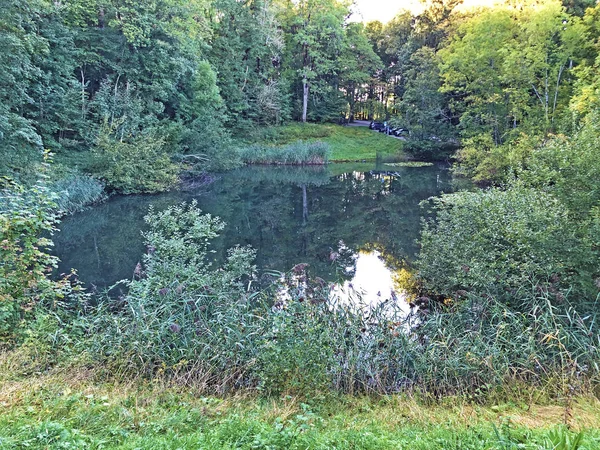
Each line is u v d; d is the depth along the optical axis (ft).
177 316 16.55
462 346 15.72
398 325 16.88
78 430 8.98
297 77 140.77
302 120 140.05
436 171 90.53
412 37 136.98
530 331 15.96
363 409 12.85
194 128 87.20
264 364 13.76
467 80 79.61
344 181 78.48
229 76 117.39
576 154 18.75
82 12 76.64
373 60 150.30
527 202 20.30
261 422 10.45
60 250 35.24
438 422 11.21
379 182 76.54
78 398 11.10
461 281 20.72
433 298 24.67
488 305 18.44
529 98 68.18
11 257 16.52
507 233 19.66
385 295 25.77
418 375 14.87
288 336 13.92
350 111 158.10
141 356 14.79
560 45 67.00
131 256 33.78
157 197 61.31
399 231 43.09
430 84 104.88
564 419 10.21
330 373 14.11
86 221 46.21
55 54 64.80
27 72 51.57
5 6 46.06
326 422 11.19
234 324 15.98
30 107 61.93
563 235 17.92
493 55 71.36
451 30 121.60
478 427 10.06
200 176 79.92
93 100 71.46
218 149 90.17
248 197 62.64
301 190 68.90
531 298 17.92
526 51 63.31
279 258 33.78
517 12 72.95
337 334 16.06
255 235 41.34
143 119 76.89
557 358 15.21
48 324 16.38
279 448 8.79
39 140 49.03
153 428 9.87
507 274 19.89
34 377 12.76
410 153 114.11
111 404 11.09
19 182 45.29
